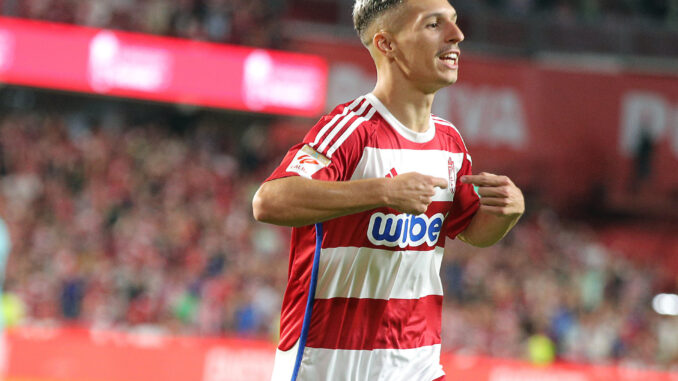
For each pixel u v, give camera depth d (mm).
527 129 64188
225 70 58344
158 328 41906
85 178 55125
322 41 60750
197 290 45219
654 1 69375
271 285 48094
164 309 43781
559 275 57938
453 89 63062
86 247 47594
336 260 9156
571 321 51500
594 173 64812
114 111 63312
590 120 64938
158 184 56594
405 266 9492
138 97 56375
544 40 65938
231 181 60125
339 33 62906
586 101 65062
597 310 54656
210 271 48625
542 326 50656
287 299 9547
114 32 55781
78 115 62594
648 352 52062
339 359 9328
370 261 9250
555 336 50531
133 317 43062
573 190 64688
